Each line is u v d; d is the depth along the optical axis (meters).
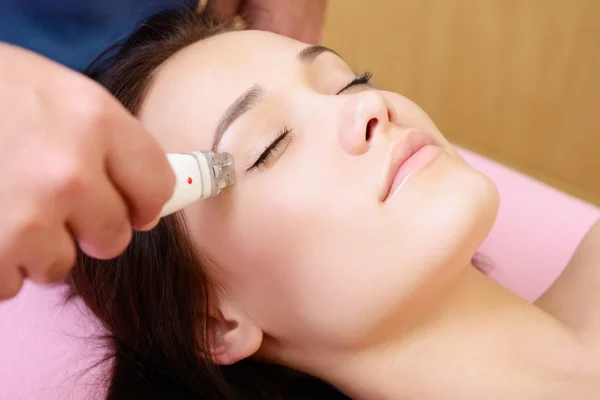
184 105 0.66
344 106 0.61
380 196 0.59
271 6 1.01
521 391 0.68
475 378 0.68
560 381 0.68
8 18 0.80
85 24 0.84
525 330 0.70
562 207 1.04
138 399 0.77
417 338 0.68
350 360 0.71
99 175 0.36
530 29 1.55
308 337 0.70
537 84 1.59
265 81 0.65
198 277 0.70
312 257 0.61
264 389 0.79
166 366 0.76
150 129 0.68
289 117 0.63
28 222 0.34
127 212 0.40
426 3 1.65
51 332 0.90
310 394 0.83
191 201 0.53
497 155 1.67
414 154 0.61
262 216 0.62
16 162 0.34
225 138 0.62
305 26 1.05
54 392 0.85
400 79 1.78
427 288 0.62
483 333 0.69
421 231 0.59
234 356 0.72
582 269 0.82
